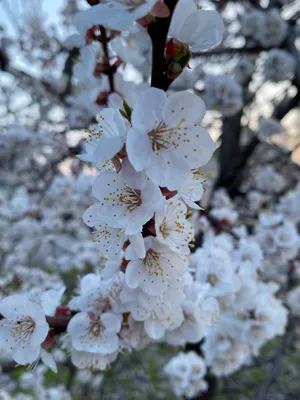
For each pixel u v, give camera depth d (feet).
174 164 0.29
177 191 0.33
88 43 0.58
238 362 0.92
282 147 2.08
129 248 0.33
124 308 0.42
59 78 1.67
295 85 1.65
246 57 1.78
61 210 1.86
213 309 0.51
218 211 1.10
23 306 0.41
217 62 1.98
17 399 1.63
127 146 0.26
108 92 0.64
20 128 1.72
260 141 1.73
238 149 1.79
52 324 0.43
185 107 0.29
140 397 1.97
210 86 1.40
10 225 2.08
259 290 0.77
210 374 1.52
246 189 2.04
